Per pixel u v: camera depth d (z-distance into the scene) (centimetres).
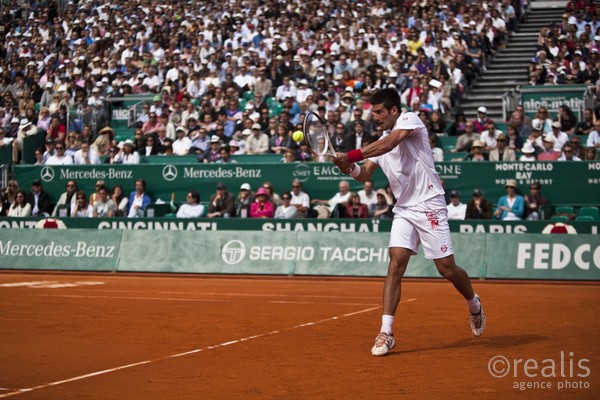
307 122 892
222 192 2522
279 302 1492
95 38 4153
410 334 1033
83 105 3328
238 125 2912
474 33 3472
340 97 3034
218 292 1728
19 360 848
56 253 2452
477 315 961
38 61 4091
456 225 2247
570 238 2069
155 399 655
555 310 1333
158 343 966
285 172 2556
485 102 3191
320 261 2222
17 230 2508
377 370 781
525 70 3384
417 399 650
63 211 2677
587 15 3553
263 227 2375
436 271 2106
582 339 977
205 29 3869
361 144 2559
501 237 2127
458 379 733
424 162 894
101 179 2712
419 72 3131
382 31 3509
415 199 898
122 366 811
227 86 3200
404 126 875
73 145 3003
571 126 2639
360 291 1764
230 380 735
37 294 1652
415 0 3831
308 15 3834
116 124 3331
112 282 2033
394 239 901
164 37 3919
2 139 3206
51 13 4631
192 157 2772
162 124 3016
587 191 2345
